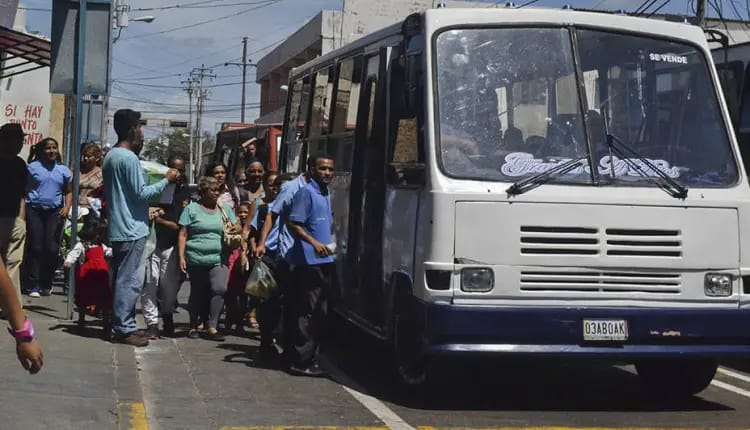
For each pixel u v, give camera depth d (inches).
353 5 1750.7
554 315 294.0
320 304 362.0
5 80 871.7
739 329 305.6
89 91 431.5
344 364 397.4
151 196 386.0
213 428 277.9
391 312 335.0
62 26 430.9
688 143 320.2
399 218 327.3
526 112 310.8
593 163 307.0
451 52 313.4
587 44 322.0
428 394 334.6
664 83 325.7
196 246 430.6
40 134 889.5
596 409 320.8
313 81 492.7
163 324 446.9
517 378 373.7
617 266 298.0
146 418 278.5
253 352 410.9
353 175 392.5
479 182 297.7
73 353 355.9
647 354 298.8
